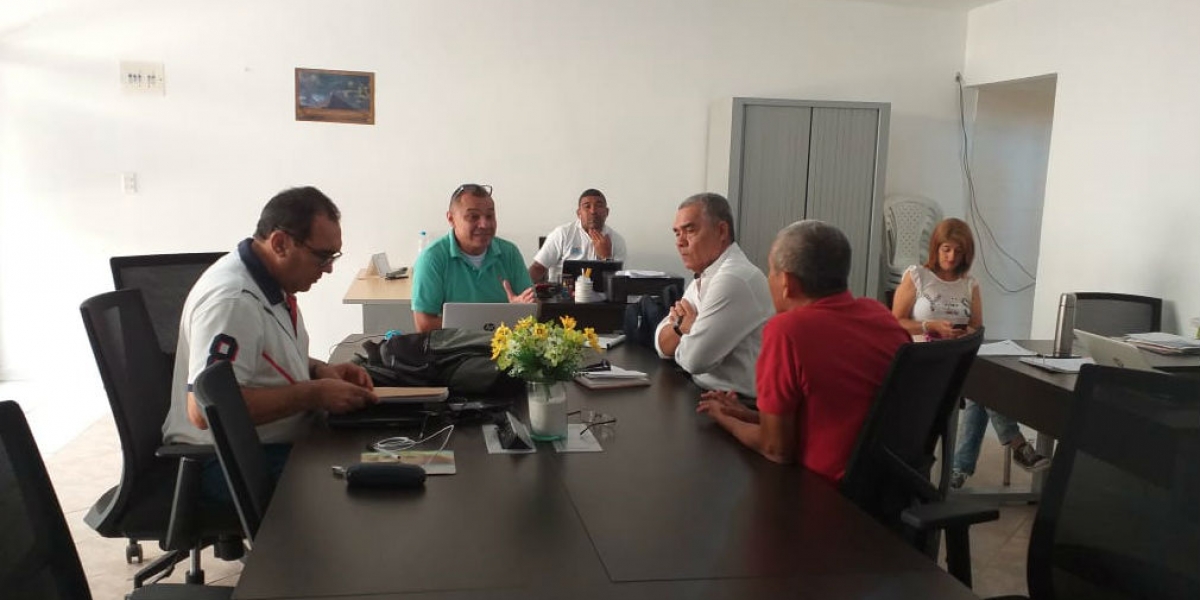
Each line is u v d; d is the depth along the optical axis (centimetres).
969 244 380
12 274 493
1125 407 154
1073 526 158
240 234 514
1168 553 145
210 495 198
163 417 225
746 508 154
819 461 181
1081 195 464
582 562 130
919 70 574
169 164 500
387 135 521
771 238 525
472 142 531
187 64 494
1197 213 393
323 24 505
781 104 513
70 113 486
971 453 358
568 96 538
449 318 265
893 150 579
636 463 176
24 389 484
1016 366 299
